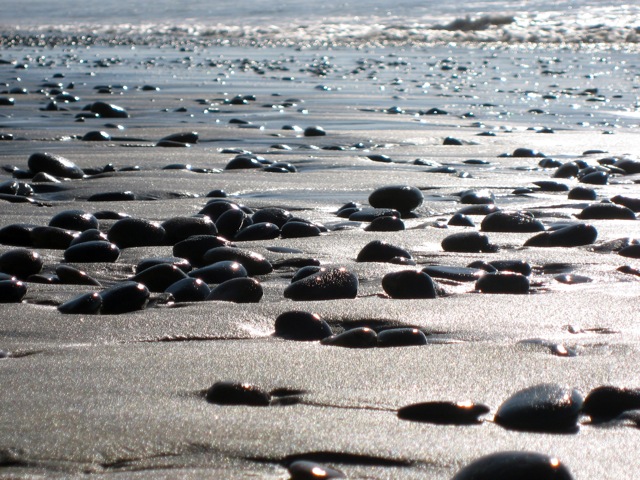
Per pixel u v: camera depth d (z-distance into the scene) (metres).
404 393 1.63
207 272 2.17
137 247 2.45
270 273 2.28
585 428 1.54
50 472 1.45
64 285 2.16
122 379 1.67
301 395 1.63
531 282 2.20
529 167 3.79
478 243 2.43
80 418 1.55
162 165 3.61
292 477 1.42
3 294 2.04
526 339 1.81
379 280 2.20
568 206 3.01
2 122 5.06
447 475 1.44
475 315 1.96
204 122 5.32
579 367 1.71
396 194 2.88
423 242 2.51
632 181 3.43
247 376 1.68
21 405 1.59
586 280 2.20
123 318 1.94
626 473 1.44
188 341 1.85
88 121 5.20
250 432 1.52
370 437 1.51
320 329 1.88
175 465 1.46
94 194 3.02
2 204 2.90
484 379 1.68
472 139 4.63
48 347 1.81
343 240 2.52
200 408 1.59
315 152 4.12
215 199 2.87
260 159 3.74
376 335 1.83
